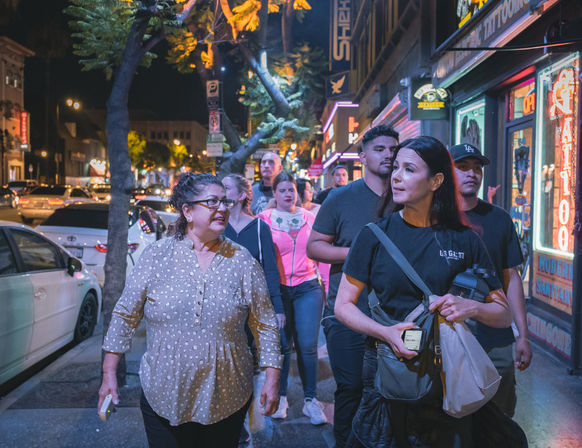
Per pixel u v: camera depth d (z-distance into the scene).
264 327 2.66
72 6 6.41
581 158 5.43
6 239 5.45
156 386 2.46
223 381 2.50
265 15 11.02
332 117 31.80
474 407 2.13
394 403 2.30
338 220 3.55
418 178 2.28
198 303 2.46
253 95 17.77
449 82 9.34
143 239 10.48
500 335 2.99
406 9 13.51
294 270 4.63
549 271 6.43
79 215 10.45
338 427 3.47
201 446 2.62
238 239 4.08
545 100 6.62
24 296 5.40
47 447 3.94
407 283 2.27
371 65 22.11
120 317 2.56
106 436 4.11
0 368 4.98
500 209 3.23
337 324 3.48
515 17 6.22
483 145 8.80
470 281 2.24
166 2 5.23
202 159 104.50
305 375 4.52
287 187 4.63
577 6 5.44
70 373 5.51
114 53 6.59
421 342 2.15
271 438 4.15
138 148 91.94
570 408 4.59
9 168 61.34
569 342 5.61
